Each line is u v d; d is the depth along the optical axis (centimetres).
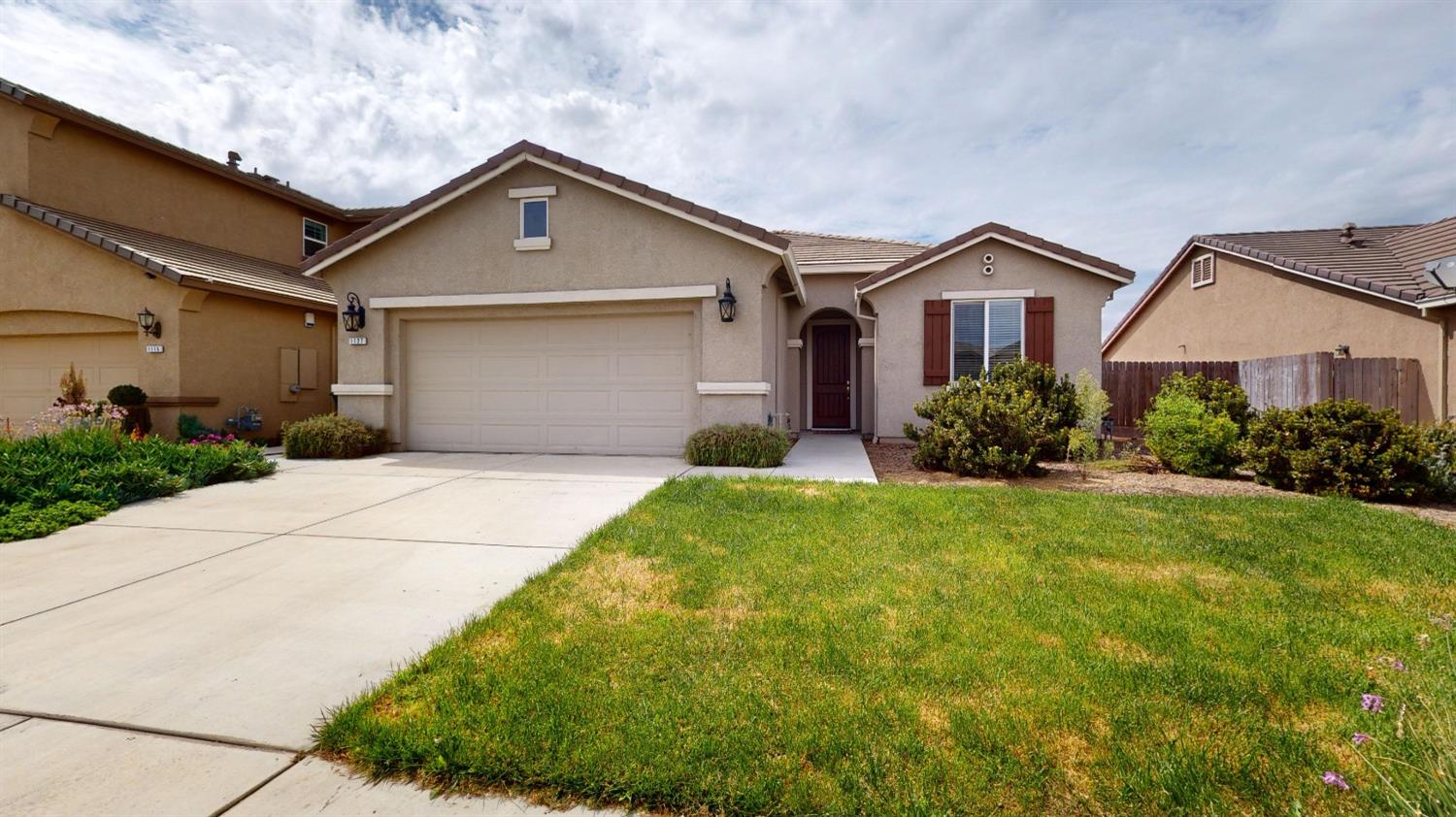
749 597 396
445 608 396
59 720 274
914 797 220
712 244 998
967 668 305
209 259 1400
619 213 1029
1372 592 407
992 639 336
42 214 1192
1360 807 214
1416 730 243
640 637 340
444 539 547
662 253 1015
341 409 1141
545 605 388
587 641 336
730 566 452
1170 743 245
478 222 1079
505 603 392
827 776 230
